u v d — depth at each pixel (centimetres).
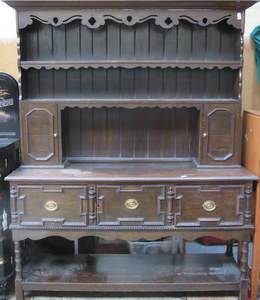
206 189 182
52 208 183
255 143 190
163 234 186
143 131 215
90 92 206
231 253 226
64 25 198
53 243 236
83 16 185
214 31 200
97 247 240
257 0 178
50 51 200
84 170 196
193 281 195
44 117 194
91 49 201
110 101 192
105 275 201
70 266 211
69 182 180
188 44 201
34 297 202
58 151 198
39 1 178
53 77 204
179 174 187
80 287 193
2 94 212
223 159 198
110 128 215
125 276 200
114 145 216
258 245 192
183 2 180
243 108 236
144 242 239
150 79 205
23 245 215
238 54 192
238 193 184
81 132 215
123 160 216
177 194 182
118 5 182
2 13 224
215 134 196
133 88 206
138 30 199
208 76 205
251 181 182
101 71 204
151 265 213
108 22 198
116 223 184
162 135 215
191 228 185
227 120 195
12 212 183
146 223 184
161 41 200
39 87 204
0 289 200
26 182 180
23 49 194
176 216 184
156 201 183
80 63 188
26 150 197
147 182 181
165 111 213
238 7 183
